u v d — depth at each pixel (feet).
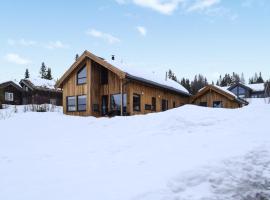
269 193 21.58
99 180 23.32
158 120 42.57
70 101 83.76
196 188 21.30
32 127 50.83
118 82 77.51
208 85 106.52
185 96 107.76
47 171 26.73
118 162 27.45
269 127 32.14
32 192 22.20
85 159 29.55
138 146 32.22
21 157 32.12
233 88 191.83
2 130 49.03
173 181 21.66
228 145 27.91
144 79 78.43
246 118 37.55
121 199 19.72
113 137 38.06
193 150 27.91
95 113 79.20
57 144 37.22
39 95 162.09
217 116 40.29
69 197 20.81
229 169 23.29
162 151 29.09
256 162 24.32
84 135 41.60
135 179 22.66
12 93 164.04
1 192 22.58
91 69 79.46
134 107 77.20
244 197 21.01
